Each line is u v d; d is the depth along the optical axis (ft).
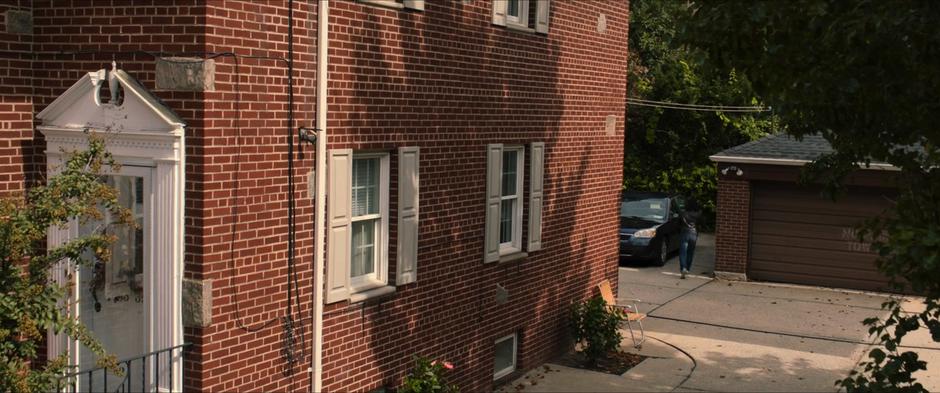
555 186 42.96
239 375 26.25
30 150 26.73
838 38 21.81
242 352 26.30
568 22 42.86
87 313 27.04
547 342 43.39
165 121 24.56
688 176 91.71
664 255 73.26
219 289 25.38
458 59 35.14
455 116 35.24
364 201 31.94
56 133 26.14
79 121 26.04
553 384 39.99
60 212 20.20
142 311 26.23
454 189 35.53
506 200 40.47
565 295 44.73
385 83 31.32
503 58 38.04
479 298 37.68
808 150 65.00
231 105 25.26
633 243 70.49
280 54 26.71
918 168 23.29
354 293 30.83
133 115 25.20
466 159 36.14
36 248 27.12
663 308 56.18
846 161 25.35
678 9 25.45
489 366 38.70
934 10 20.90
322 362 29.43
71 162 21.24
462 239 36.27
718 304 57.67
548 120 41.83
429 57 33.47
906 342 48.44
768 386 40.22
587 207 46.24
